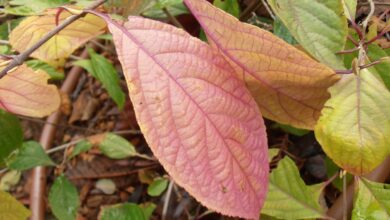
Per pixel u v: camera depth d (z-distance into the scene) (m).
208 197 0.12
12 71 0.17
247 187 0.13
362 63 0.16
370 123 0.15
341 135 0.15
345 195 0.21
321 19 0.14
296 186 0.21
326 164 0.25
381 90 0.15
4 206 0.21
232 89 0.13
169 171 0.12
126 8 0.16
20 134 0.28
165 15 0.29
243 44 0.13
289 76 0.14
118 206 0.28
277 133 0.29
